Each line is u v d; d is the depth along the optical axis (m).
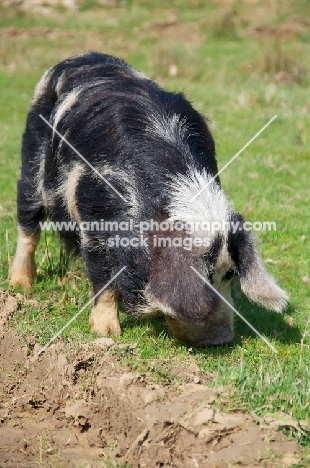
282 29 29.89
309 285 9.42
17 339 7.58
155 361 7.06
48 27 33.44
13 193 12.98
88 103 7.90
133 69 8.84
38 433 6.48
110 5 38.97
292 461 5.61
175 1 39.50
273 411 6.21
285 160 14.38
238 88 20.80
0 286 9.51
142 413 6.04
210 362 7.29
